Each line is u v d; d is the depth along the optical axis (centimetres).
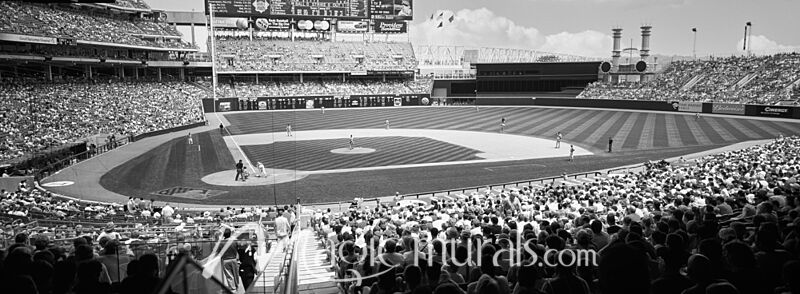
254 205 3184
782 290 628
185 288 427
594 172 4022
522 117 8662
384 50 12494
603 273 668
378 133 6706
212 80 10856
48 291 691
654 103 8969
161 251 1242
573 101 10262
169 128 6875
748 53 10344
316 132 6850
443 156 4916
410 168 4347
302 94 10831
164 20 11244
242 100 10219
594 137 6100
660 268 784
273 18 11362
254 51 11356
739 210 1541
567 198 2345
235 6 10975
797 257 720
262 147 5531
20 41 6259
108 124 6369
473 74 12800
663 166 3728
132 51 9562
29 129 5453
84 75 8825
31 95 6594
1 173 3797
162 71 10800
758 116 7650
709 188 2292
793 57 8862
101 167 4406
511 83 11550
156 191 3559
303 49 11794
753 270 646
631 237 883
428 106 11538
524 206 2164
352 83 11831
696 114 7675
